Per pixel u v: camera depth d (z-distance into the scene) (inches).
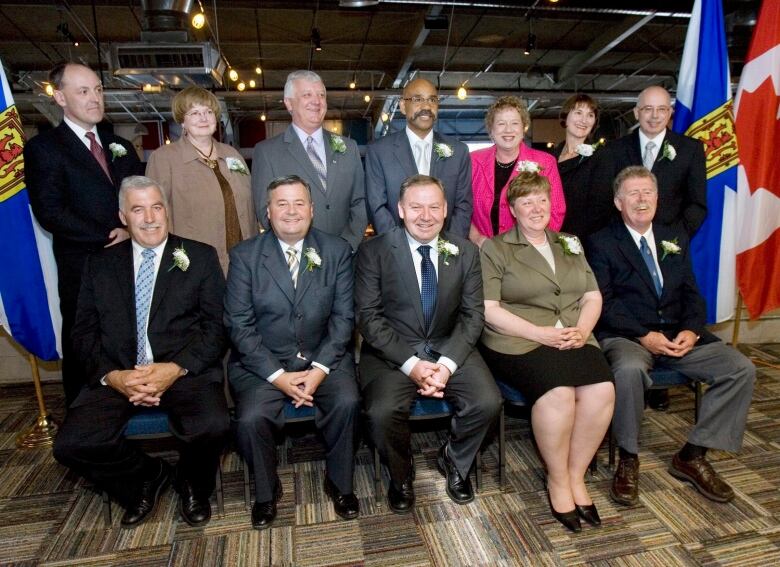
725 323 149.8
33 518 86.3
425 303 88.9
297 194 82.3
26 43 326.6
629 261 97.5
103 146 99.3
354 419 81.8
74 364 101.6
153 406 83.5
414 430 112.0
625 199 96.7
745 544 76.9
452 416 87.2
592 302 92.5
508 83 462.9
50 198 91.4
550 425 80.2
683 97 125.6
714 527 80.5
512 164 110.8
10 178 103.6
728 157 120.6
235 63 387.5
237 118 546.3
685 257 99.0
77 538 81.1
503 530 80.9
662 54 382.3
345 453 83.0
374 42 352.5
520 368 85.0
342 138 106.3
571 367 82.0
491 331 93.3
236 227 103.2
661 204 107.9
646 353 93.0
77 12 283.0
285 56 378.0
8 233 104.3
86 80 92.8
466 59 398.3
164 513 86.6
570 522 80.5
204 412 79.6
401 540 79.3
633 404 86.7
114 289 84.1
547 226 98.1
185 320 86.8
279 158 101.0
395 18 309.0
